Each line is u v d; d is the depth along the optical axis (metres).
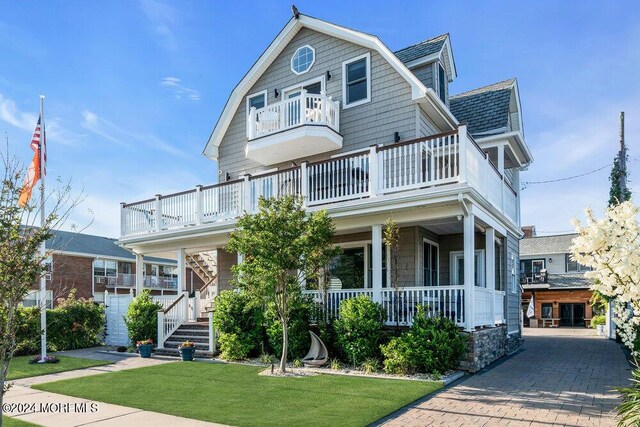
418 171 10.90
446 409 6.81
